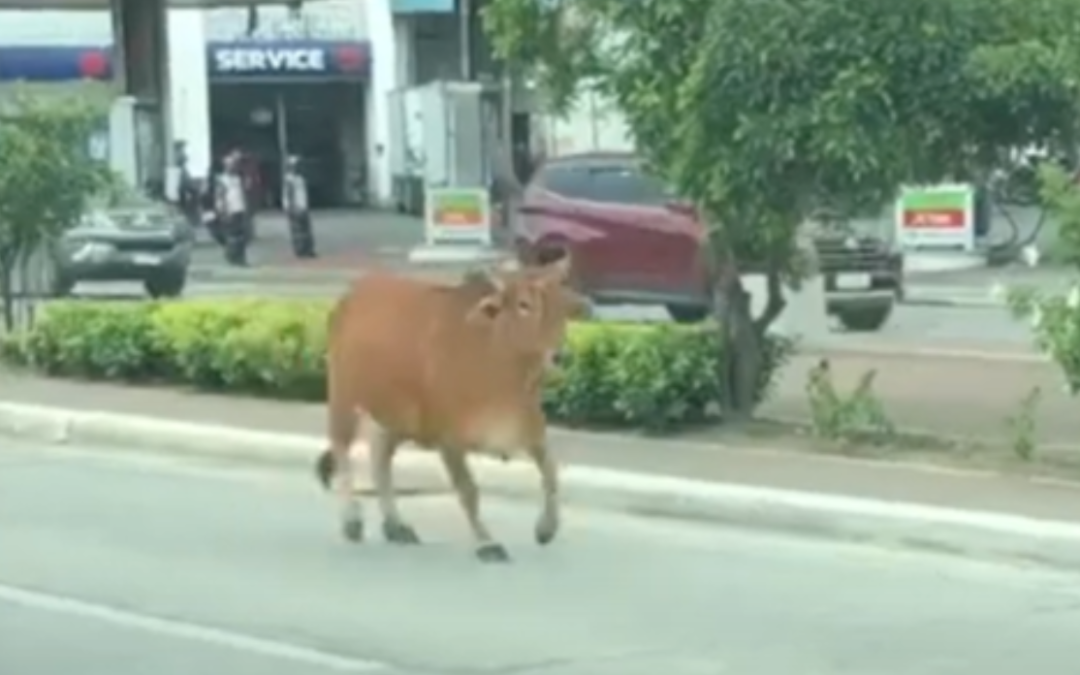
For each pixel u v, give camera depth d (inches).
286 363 852.6
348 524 601.6
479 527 576.4
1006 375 889.5
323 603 522.3
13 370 962.1
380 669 452.8
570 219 1210.6
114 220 1427.2
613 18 705.0
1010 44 676.1
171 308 900.6
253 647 475.2
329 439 640.4
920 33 671.8
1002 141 699.4
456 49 2610.7
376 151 2677.2
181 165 2246.6
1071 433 721.0
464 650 468.8
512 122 2079.2
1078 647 470.0
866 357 973.8
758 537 606.9
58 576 560.7
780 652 465.7
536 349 554.9
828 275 1131.9
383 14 2657.5
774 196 693.9
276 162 2659.9
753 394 748.0
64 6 2237.9
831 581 544.1
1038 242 1296.8
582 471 663.8
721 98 679.7
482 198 1822.1
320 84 2689.5
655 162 723.4
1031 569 556.1
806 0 668.7
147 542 608.4
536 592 532.7
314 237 2166.6
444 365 559.5
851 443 700.0
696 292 1172.5
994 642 474.9
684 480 644.1
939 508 588.4
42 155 994.7
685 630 488.1
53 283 1285.7
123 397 876.0
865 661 457.4
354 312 591.2
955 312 1289.4
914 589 533.6
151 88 2271.2
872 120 673.6
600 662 456.8
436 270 1733.5
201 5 2292.1
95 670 458.3
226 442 764.6
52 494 698.2
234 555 587.2
